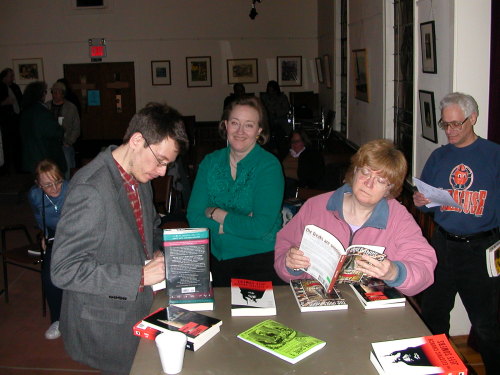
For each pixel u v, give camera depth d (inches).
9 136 340.8
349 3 269.4
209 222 93.3
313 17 428.8
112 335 67.4
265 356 57.6
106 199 62.9
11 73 339.0
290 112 386.9
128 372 68.7
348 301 70.8
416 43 144.8
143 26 425.7
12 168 348.2
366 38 226.4
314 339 60.3
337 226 75.7
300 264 70.5
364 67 230.5
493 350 104.2
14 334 139.6
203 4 425.1
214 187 95.3
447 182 103.9
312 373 54.5
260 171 92.0
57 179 135.6
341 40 314.3
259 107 92.9
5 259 156.3
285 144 334.0
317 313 67.5
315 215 77.6
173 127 63.2
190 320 62.6
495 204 99.2
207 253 68.7
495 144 100.1
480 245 100.9
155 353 58.6
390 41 184.7
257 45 432.1
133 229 66.6
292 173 219.0
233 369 55.2
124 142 67.1
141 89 435.5
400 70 173.0
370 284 73.2
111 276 61.8
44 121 235.3
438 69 126.2
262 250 93.6
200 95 438.6
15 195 300.4
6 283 158.7
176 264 68.4
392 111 187.9
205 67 434.3
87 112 437.1
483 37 111.7
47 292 135.2
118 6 421.1
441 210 105.0
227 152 96.6
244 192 92.4
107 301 67.2
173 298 68.3
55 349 131.1
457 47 112.4
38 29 422.0
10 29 421.4
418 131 147.9
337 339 61.1
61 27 422.3
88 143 441.4
